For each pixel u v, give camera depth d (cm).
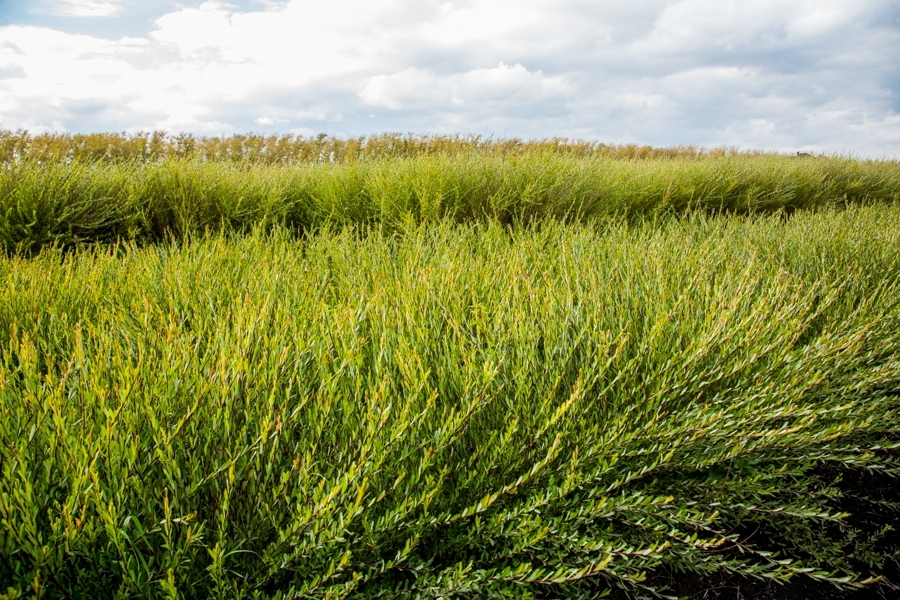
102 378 146
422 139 1092
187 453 126
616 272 272
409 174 513
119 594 101
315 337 172
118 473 114
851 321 230
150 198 456
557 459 157
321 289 271
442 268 269
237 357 143
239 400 140
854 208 548
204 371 144
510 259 292
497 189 501
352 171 552
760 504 171
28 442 113
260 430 130
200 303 233
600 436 159
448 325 196
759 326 195
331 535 114
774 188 686
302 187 554
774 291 230
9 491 106
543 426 150
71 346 197
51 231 402
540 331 195
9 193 403
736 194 664
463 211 491
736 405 169
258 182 526
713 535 171
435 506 139
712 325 197
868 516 200
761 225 421
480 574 124
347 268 302
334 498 115
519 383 159
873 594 170
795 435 167
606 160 705
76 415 130
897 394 243
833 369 196
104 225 432
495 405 164
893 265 315
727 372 183
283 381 153
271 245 382
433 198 482
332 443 140
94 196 448
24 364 135
